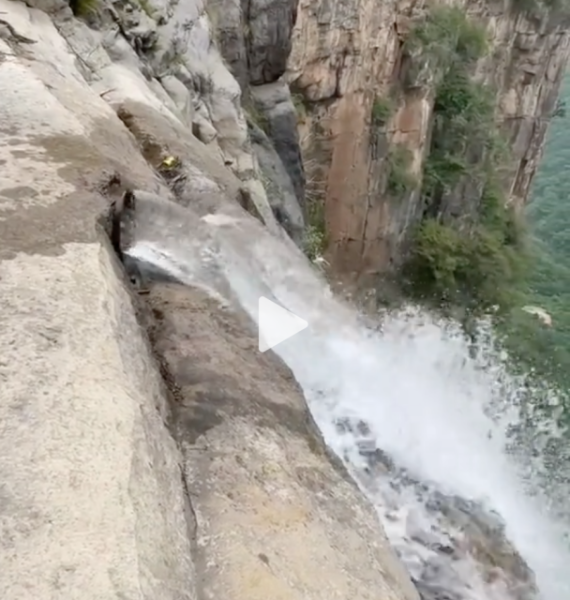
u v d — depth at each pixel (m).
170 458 3.15
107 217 4.54
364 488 4.08
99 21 9.26
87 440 2.86
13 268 3.82
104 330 3.46
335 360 5.07
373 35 21.58
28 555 2.42
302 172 17.64
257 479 3.30
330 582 2.92
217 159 8.93
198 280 4.96
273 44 16.11
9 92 6.01
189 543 2.83
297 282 5.91
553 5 30.14
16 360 3.19
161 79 10.23
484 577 3.84
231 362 4.02
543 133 33.69
